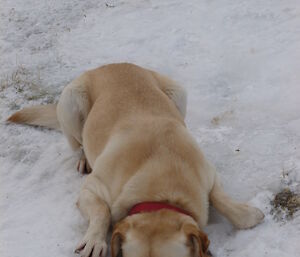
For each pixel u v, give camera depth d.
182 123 2.12
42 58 2.88
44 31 3.09
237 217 1.93
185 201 1.83
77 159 2.29
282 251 1.86
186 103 2.34
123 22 3.08
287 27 2.82
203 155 1.99
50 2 3.40
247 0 3.08
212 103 2.48
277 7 2.97
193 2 3.17
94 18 3.17
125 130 2.01
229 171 2.15
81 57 2.86
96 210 1.92
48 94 2.64
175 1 3.23
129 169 1.91
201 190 1.90
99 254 1.86
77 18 3.19
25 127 2.47
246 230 1.93
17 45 2.98
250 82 2.55
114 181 1.93
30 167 2.28
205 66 2.69
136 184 1.87
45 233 1.99
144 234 1.70
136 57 2.81
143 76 2.23
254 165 2.15
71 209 2.07
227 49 2.75
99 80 2.24
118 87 2.17
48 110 2.43
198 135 2.32
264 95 2.47
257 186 2.08
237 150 2.22
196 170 1.92
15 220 2.05
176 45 2.84
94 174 2.00
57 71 2.78
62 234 1.98
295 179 2.07
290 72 2.54
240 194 2.06
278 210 1.98
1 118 2.53
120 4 3.29
